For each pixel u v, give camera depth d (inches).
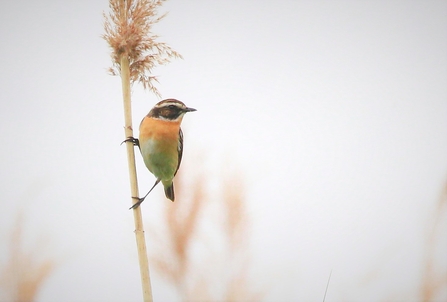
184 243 173.9
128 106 203.5
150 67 198.7
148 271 179.5
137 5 196.9
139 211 190.1
